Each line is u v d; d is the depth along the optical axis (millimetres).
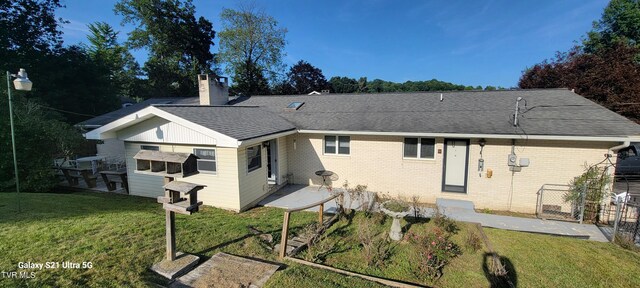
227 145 7910
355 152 11219
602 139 7820
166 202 4414
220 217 7684
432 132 9414
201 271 4359
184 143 8961
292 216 8109
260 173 9906
